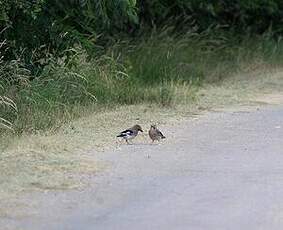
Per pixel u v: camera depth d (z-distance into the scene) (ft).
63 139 116.37
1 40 147.95
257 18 260.21
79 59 159.74
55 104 135.74
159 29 216.54
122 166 101.96
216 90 184.03
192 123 139.03
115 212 81.56
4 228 76.02
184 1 227.20
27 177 93.76
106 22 157.58
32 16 141.28
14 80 138.21
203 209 82.69
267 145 118.73
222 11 246.68
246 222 78.07
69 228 76.18
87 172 97.71
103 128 128.77
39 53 152.87
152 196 87.71
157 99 159.94
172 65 194.59
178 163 104.73
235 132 130.21
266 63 231.09
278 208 83.25
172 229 75.66
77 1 156.15
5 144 109.81
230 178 96.48
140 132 127.44
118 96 158.71
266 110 158.10
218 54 224.33
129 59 185.68
